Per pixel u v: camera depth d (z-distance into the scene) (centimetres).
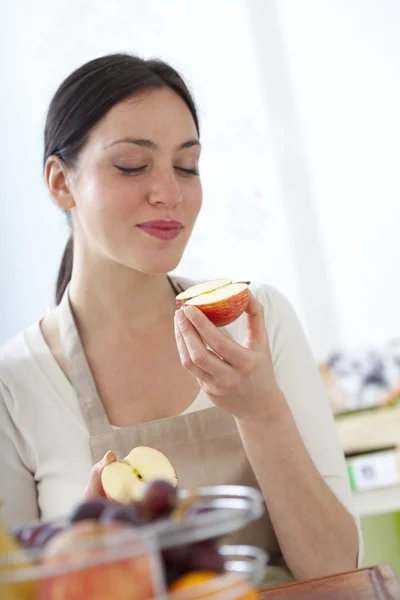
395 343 390
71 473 173
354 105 395
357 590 97
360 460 226
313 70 397
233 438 170
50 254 398
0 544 70
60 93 177
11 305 397
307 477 151
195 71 404
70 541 66
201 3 404
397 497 221
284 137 400
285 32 400
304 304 398
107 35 407
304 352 180
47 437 175
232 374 137
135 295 176
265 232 401
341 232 396
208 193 403
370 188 394
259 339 143
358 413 299
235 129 402
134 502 76
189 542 73
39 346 184
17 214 399
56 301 197
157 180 164
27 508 176
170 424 170
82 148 170
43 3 407
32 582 69
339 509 155
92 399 175
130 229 164
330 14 395
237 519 71
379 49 392
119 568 65
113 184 164
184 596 67
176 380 177
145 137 164
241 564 81
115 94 167
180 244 168
